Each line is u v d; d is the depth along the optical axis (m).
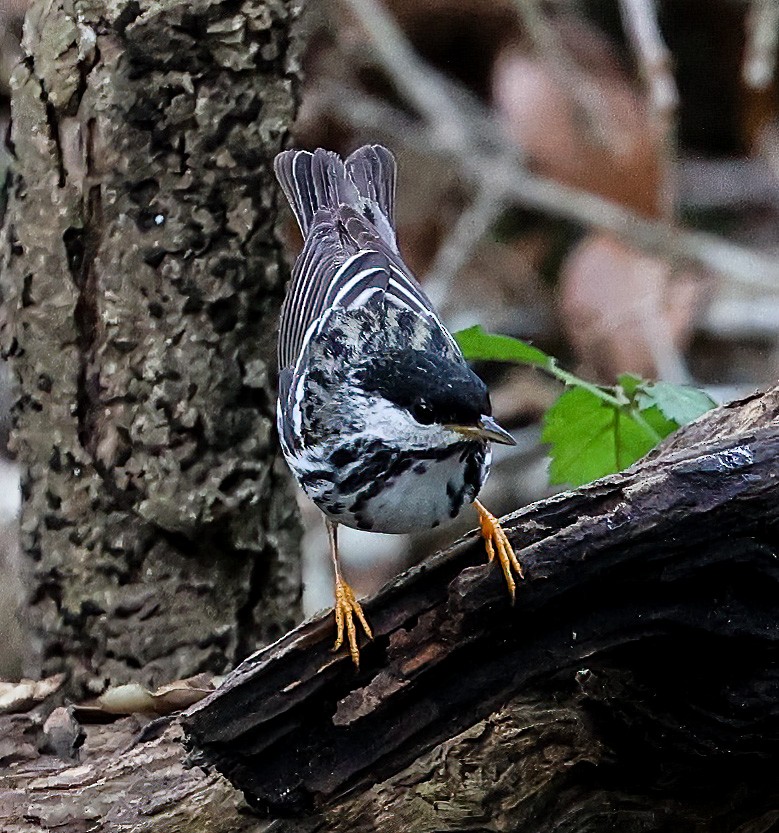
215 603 9.60
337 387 7.65
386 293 8.09
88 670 9.53
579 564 6.64
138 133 8.90
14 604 11.91
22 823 7.96
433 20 17.23
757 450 6.69
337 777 7.02
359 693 6.92
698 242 15.66
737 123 17.88
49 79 8.87
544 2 17.19
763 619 6.78
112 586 9.45
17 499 13.03
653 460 7.13
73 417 9.26
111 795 8.09
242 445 9.43
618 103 16.30
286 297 8.84
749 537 6.70
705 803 7.62
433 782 7.79
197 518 9.36
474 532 7.06
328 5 16.83
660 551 6.64
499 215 16.70
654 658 7.01
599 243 15.92
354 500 7.71
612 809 7.66
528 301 16.53
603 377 15.53
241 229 9.19
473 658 6.91
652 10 16.11
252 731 6.93
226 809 7.81
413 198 16.81
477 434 7.35
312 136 16.92
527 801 7.69
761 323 15.72
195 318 9.19
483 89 17.50
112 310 9.10
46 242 9.05
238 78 8.98
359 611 6.99
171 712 9.05
